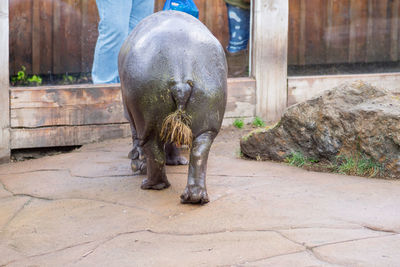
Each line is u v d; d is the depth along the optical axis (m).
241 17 6.28
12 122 5.62
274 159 5.30
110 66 5.98
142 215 4.39
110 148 5.70
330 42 6.56
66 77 6.02
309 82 6.32
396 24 6.79
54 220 4.39
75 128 5.80
